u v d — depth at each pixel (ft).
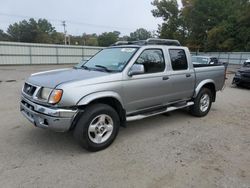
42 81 12.22
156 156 12.16
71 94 11.21
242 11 136.56
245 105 24.97
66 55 110.93
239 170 10.98
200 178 10.23
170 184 9.75
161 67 15.53
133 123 17.42
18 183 9.54
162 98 15.80
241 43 134.00
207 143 14.02
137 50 14.33
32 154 12.04
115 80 12.83
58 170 10.59
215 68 20.03
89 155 12.12
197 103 18.76
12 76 51.11
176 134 15.37
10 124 16.39
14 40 290.15
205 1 148.36
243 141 14.47
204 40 152.15
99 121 12.43
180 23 168.76
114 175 10.30
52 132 14.98
